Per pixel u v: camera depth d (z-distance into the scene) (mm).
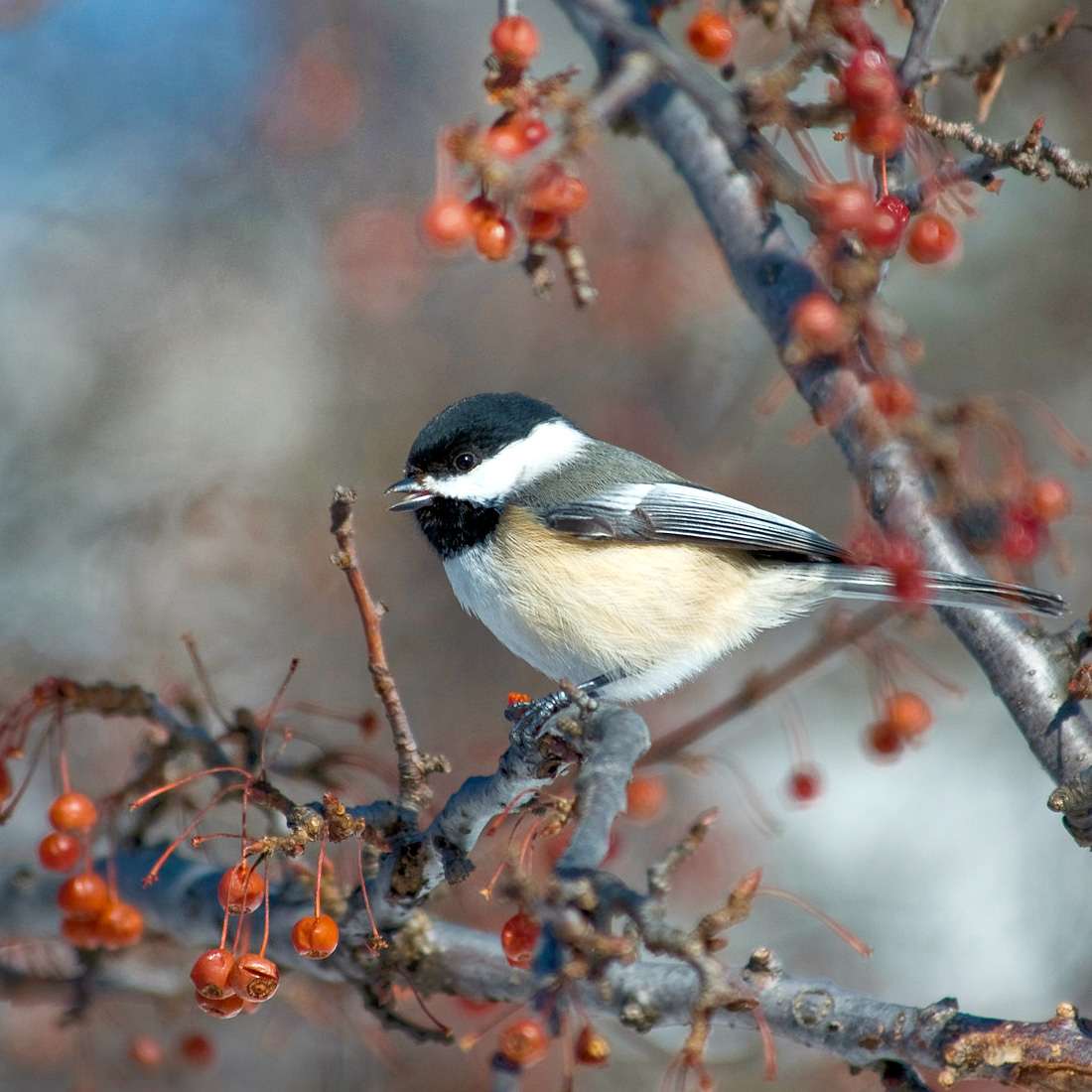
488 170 6445
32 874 8570
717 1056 10469
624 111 9258
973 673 13875
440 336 15328
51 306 15453
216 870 8133
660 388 14555
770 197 6844
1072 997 12312
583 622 8430
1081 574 13555
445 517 8695
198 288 15602
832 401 7488
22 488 14242
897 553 7133
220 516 13906
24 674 12625
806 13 7574
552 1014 5176
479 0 16391
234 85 15719
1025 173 6500
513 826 6586
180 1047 8930
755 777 13609
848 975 12430
